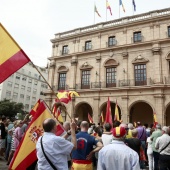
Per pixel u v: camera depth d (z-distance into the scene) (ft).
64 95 43.86
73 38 101.24
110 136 21.13
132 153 11.10
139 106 89.92
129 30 86.79
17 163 14.93
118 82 83.82
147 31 82.58
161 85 73.46
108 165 11.07
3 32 16.48
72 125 13.76
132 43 83.61
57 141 11.47
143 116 87.81
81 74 94.79
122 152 11.06
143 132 33.53
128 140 21.47
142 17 85.51
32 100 200.13
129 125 30.55
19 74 189.16
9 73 16.10
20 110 146.51
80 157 15.71
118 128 12.03
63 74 100.53
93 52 92.68
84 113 101.04
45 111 16.89
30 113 23.93
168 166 21.86
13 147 29.68
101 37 93.09
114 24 91.71
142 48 82.43
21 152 15.28
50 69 103.96
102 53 90.94
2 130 37.29
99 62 90.48
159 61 77.25
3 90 171.73
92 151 15.56
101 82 87.76
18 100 185.06
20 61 16.63
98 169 11.51
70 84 95.25
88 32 96.27
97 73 89.45
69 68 98.58
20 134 29.84
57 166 11.10
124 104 79.66
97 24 95.81
